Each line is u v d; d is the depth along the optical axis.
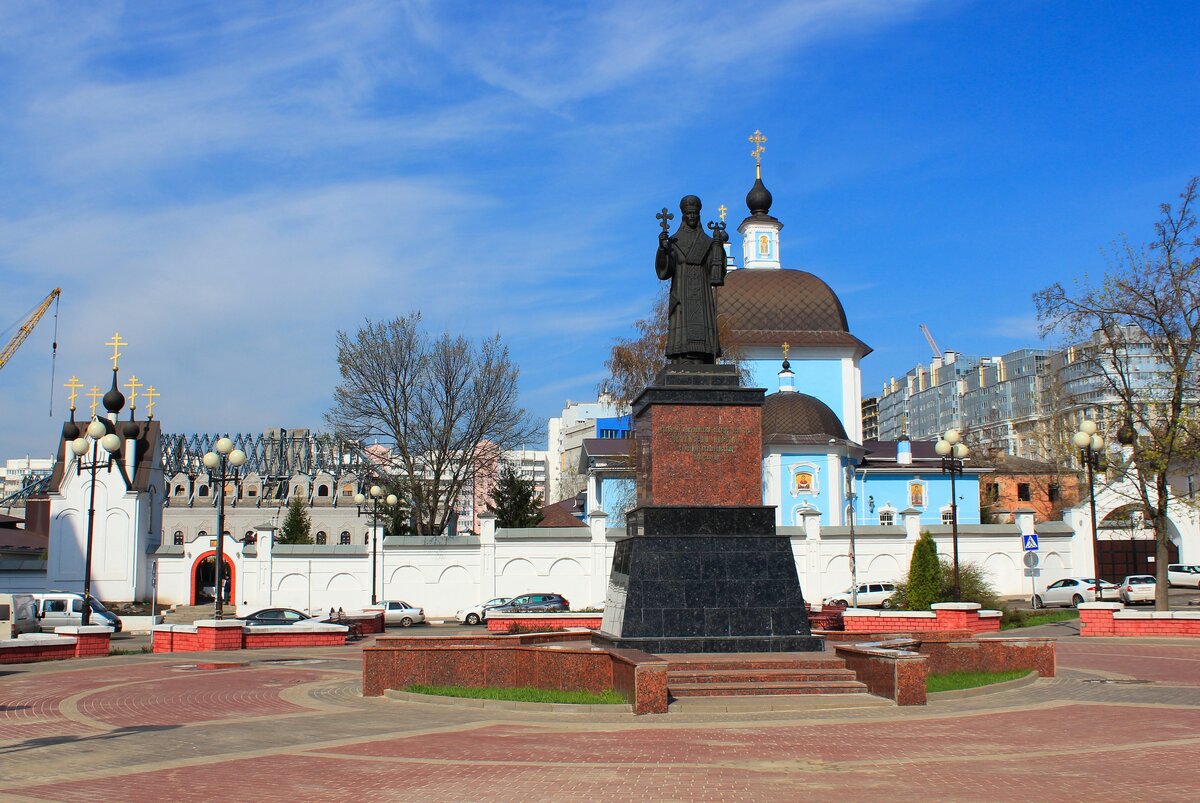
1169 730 14.45
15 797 10.63
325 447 118.56
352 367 61.53
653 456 20.12
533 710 16.73
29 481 108.88
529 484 71.50
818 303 71.31
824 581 51.34
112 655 29.56
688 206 21.77
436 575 50.03
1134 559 59.62
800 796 10.47
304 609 49.53
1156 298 39.31
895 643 19.47
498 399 63.78
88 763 12.56
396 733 14.65
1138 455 39.84
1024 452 135.75
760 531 19.94
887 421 192.75
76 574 56.50
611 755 12.84
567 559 50.25
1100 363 42.62
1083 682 20.47
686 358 21.14
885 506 66.19
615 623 20.02
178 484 113.06
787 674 17.89
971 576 40.22
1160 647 28.72
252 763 12.46
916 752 12.91
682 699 16.88
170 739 14.27
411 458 64.12
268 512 110.00
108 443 33.16
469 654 19.08
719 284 21.53
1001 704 17.27
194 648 31.38
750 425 20.38
